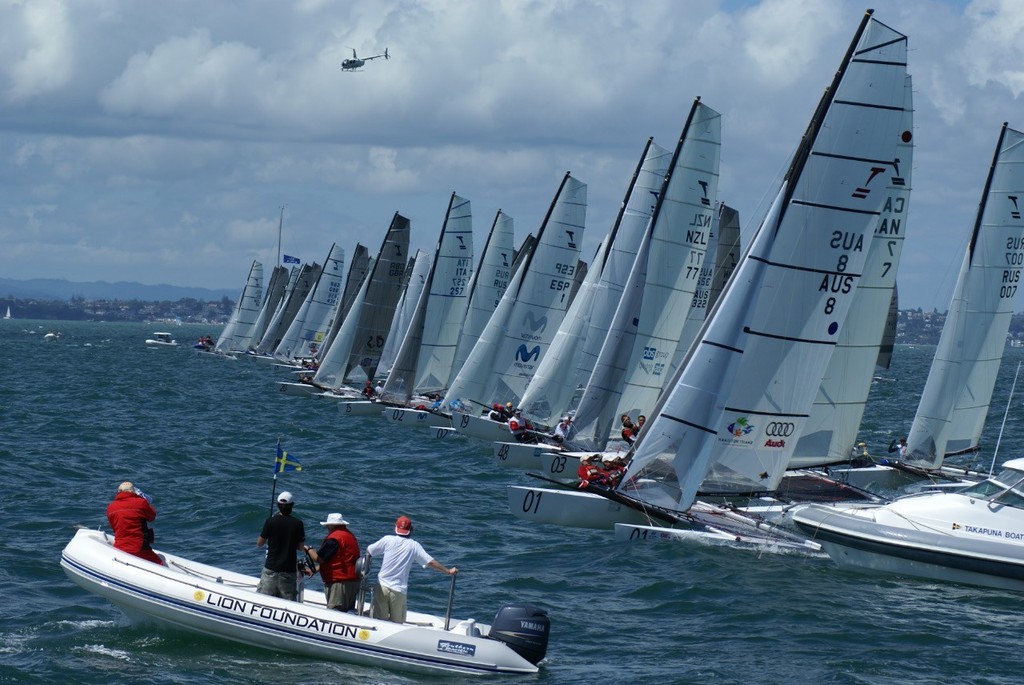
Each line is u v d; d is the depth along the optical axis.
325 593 27.95
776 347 40.28
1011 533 36.97
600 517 44.44
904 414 112.94
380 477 59.66
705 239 58.00
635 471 42.31
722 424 40.78
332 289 156.62
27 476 54.09
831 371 46.91
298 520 28.31
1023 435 88.56
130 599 28.31
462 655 26.62
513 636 27.17
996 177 56.88
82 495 49.50
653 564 38.34
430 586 35.12
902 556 37.59
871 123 39.31
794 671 27.55
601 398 59.88
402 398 93.06
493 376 77.19
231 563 37.47
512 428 68.50
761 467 41.19
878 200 39.75
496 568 37.94
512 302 79.94
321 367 112.75
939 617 33.00
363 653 26.83
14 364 161.38
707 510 44.88
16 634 28.56
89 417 85.81
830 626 31.66
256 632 27.42
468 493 54.75
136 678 25.48
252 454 68.00
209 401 106.06
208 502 48.31
